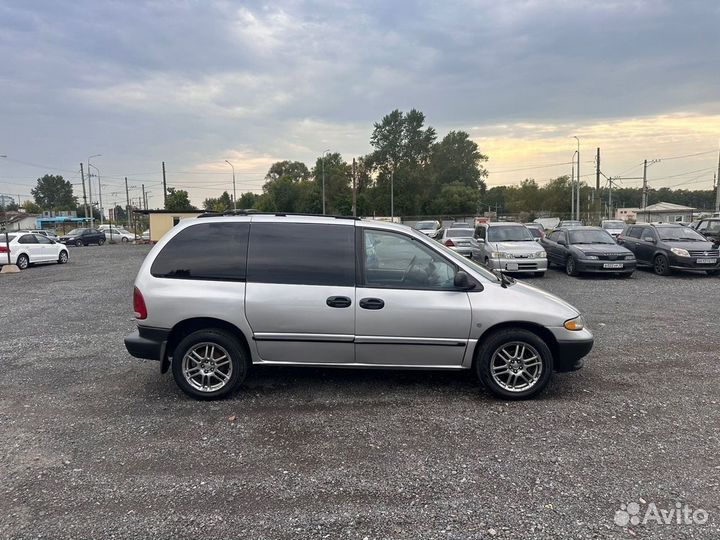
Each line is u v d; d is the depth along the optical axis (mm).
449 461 3502
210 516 2873
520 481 3232
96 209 109188
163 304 4594
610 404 4531
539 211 85500
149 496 3088
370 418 4238
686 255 13984
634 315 8625
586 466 3422
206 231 4801
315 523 2799
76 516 2883
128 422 4211
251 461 3523
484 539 2650
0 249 19375
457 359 4680
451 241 18969
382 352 4645
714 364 5730
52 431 4047
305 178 113938
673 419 4199
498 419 4211
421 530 2732
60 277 16797
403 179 84125
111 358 6199
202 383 4707
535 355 4605
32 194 137500
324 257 4680
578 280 13750
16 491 3158
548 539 2648
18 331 7898
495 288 4727
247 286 4617
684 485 3174
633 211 61062
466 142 95438
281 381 5152
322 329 4590
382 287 4617
